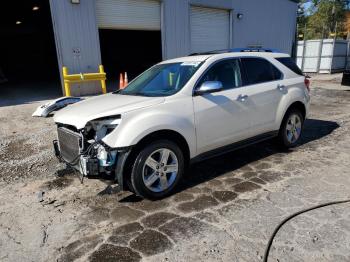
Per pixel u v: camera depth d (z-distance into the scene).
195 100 4.11
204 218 3.40
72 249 2.97
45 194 4.12
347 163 4.87
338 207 3.54
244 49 5.36
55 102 8.40
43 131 7.01
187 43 14.84
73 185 4.37
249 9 17.64
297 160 5.05
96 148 3.56
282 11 20.05
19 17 23.05
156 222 3.37
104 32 22.19
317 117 8.30
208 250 2.87
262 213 3.46
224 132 4.46
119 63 23.97
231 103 4.47
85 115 3.76
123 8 12.48
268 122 5.09
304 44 22.61
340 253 2.78
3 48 24.81
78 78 10.95
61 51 10.99
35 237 3.18
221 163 5.01
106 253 2.89
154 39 20.70
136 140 3.54
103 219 3.47
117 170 3.58
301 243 2.92
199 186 4.20
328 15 49.78
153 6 13.35
